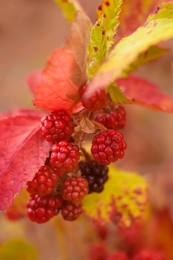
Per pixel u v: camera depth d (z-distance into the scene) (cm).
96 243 46
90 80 31
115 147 32
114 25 32
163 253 46
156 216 48
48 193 33
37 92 32
